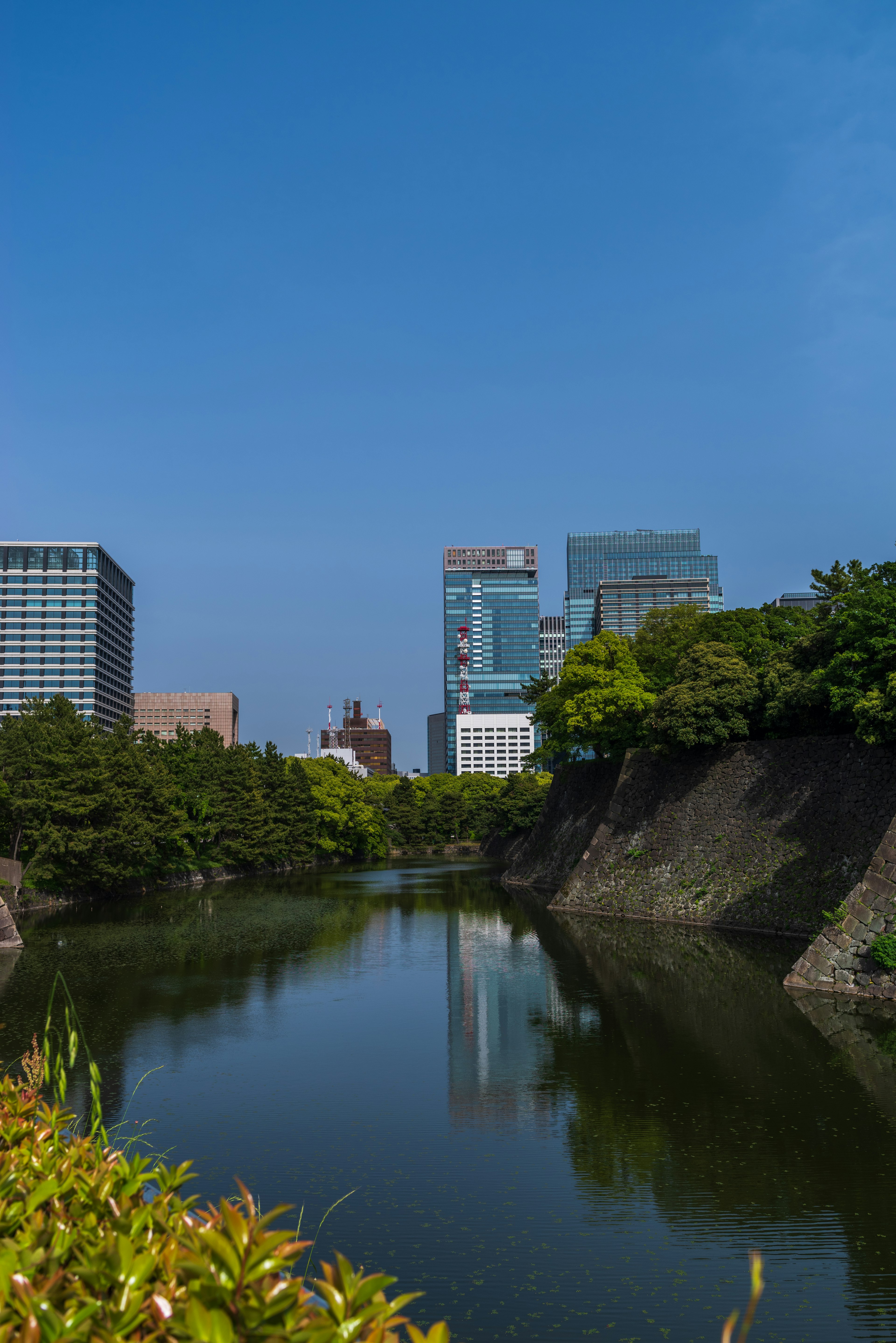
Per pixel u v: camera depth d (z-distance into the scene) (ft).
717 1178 43.91
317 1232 38.63
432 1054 68.74
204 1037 74.64
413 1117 53.93
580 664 199.82
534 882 226.58
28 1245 12.70
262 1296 10.57
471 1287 34.01
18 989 95.40
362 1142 49.83
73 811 179.93
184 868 244.83
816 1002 81.56
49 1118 20.88
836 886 113.60
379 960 114.62
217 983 98.94
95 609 630.74
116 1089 60.03
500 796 354.54
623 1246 37.24
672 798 157.28
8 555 625.82
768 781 136.46
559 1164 46.16
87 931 145.07
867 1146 47.44
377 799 467.11
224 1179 44.70
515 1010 83.66
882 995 81.41
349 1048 70.59
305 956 118.01
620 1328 31.07
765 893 125.90
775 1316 31.71
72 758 184.96
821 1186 42.70
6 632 620.90
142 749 257.96
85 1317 10.55
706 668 150.30
